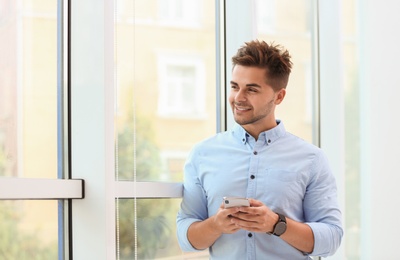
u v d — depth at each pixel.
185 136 2.90
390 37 3.55
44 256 2.39
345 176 3.59
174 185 2.72
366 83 3.56
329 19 3.51
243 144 2.47
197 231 2.37
